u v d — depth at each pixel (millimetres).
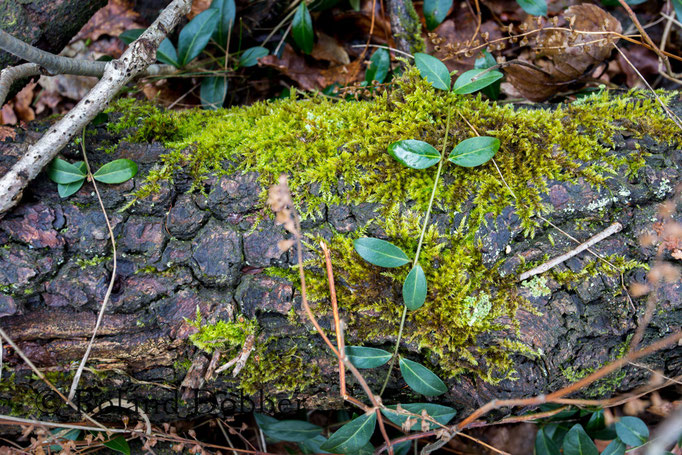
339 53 811
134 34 741
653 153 581
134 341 564
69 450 567
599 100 612
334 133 587
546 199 569
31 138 585
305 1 780
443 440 571
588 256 571
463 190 569
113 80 568
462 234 566
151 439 588
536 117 586
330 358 579
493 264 568
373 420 561
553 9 760
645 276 568
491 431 690
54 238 556
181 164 579
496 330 559
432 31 742
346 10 800
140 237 567
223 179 576
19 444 613
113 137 602
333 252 568
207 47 791
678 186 570
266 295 566
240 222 576
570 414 635
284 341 578
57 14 607
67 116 560
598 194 571
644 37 646
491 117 586
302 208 572
